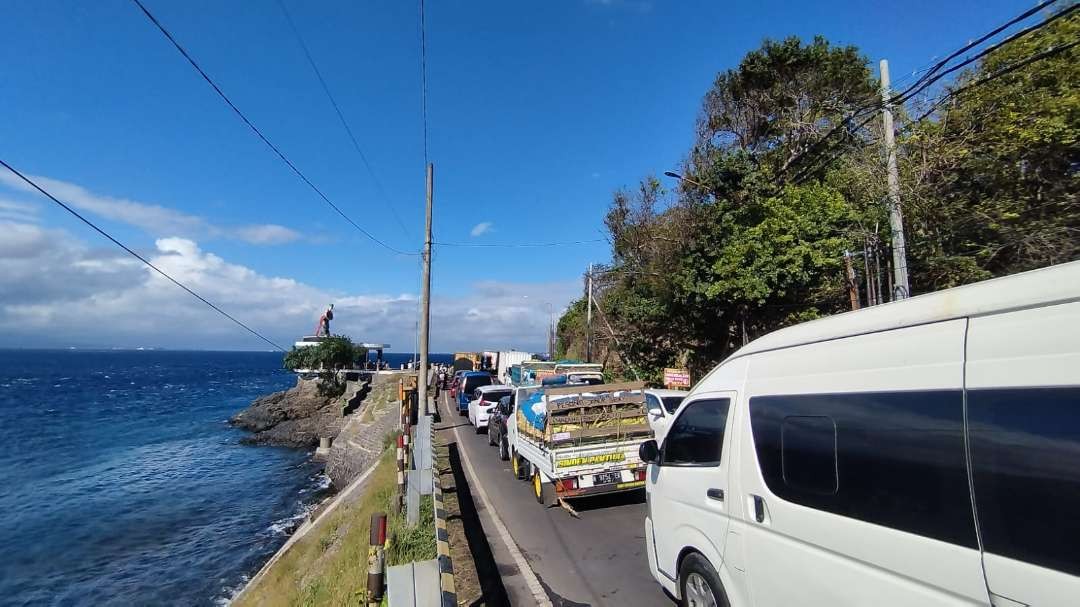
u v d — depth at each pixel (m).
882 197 13.38
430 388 38.50
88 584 16.50
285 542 19.44
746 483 3.96
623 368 28.64
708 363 24.05
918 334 2.85
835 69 24.56
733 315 21.66
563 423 9.18
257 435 45.62
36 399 73.00
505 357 49.19
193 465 34.47
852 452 3.12
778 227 18.55
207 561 18.11
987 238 12.74
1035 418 2.26
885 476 2.90
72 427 49.88
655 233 24.47
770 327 20.39
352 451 30.44
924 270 13.87
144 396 81.31
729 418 4.30
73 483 29.20
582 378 17.88
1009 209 11.95
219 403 71.94
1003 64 11.94
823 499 3.27
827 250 17.53
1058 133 10.86
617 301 28.67
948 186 13.12
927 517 2.65
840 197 18.42
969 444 2.50
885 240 15.12
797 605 3.41
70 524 22.12
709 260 21.17
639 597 5.89
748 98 26.84
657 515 5.30
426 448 9.35
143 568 17.62
